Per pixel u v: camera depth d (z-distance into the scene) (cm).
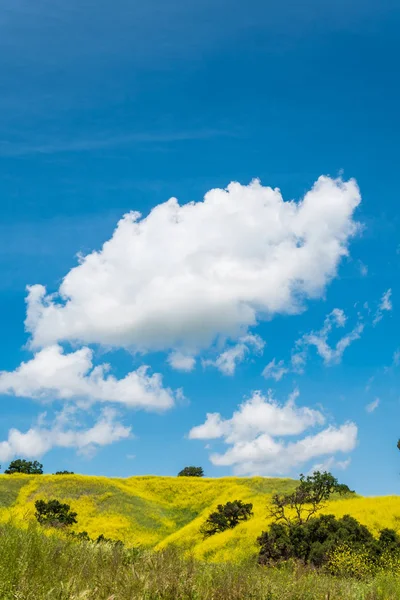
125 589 797
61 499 9469
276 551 3344
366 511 5053
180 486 11281
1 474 10656
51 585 754
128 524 8769
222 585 945
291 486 10731
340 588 1123
